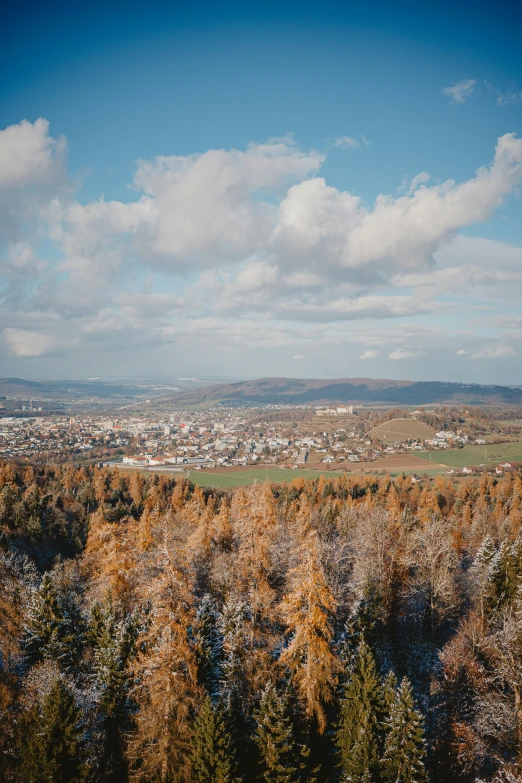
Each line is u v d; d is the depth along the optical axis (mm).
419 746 26906
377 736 27328
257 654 32281
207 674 32156
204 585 47312
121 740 29219
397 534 60938
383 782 25969
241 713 29797
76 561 61688
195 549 50219
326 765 28281
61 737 25938
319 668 28516
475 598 47906
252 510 47094
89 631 37781
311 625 28719
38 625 36281
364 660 29453
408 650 44312
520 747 27984
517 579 43781
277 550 51719
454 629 46969
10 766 26859
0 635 35656
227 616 35156
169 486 124938
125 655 31469
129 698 30406
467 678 37688
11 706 30453
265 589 39969
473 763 29984
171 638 26328
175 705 25844
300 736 27844
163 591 27578
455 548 65000
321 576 29938
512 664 31406
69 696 27078
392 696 28203
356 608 39562
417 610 48750
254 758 26531
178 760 25438
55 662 34094
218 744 24828
